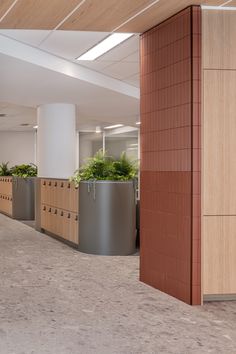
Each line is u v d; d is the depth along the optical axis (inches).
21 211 415.8
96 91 293.0
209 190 153.7
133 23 167.6
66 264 217.9
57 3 146.1
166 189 165.8
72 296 161.0
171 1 146.3
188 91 152.5
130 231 248.4
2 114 439.2
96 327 129.0
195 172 151.7
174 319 136.9
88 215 247.0
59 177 337.4
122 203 244.5
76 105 353.1
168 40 162.9
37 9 151.6
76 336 121.8
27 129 591.8
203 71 151.9
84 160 264.1
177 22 157.2
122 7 150.6
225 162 154.8
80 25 168.4
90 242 246.1
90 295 162.6
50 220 309.6
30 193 416.5
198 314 142.2
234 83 154.4
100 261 226.1
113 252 243.0
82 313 141.7
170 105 162.6
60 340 118.9
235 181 155.9
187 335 123.4
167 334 124.0
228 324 132.7
